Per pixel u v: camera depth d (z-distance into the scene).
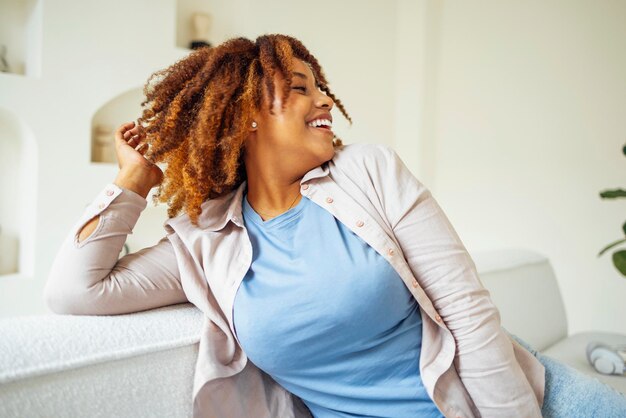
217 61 0.88
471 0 3.02
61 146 2.30
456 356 0.80
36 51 2.28
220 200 0.93
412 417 0.79
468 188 3.07
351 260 0.76
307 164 0.87
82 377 0.64
